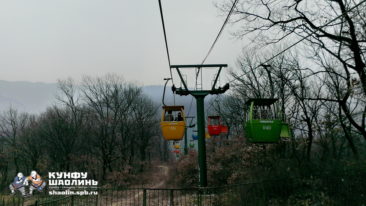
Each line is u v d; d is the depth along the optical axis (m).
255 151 15.27
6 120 47.09
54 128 39.09
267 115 9.49
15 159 45.22
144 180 39.47
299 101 12.27
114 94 41.66
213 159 21.33
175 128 12.34
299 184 10.50
